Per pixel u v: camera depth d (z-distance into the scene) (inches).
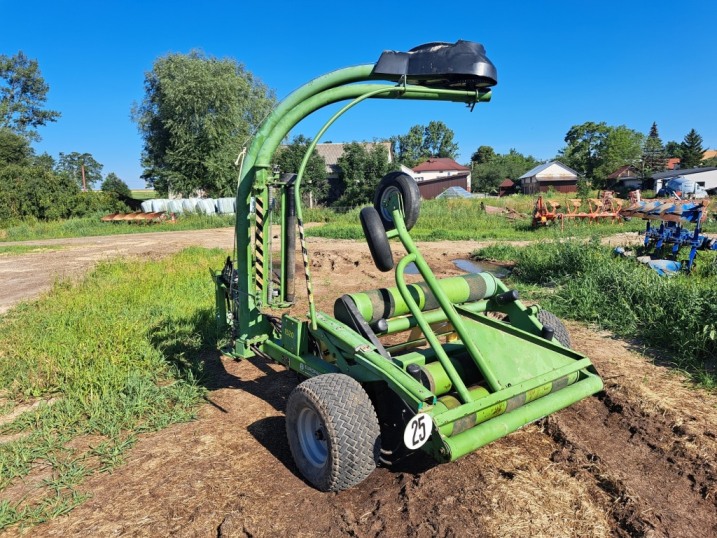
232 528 123.6
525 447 158.2
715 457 147.8
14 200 1290.6
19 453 159.3
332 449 127.1
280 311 335.3
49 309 329.1
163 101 1462.8
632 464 147.7
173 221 1231.5
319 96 166.4
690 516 124.9
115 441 165.8
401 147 4340.6
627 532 120.0
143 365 225.8
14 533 125.3
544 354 154.6
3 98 2101.4
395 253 599.2
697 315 238.7
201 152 1449.3
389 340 246.7
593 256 401.1
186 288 384.5
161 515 130.4
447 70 160.1
